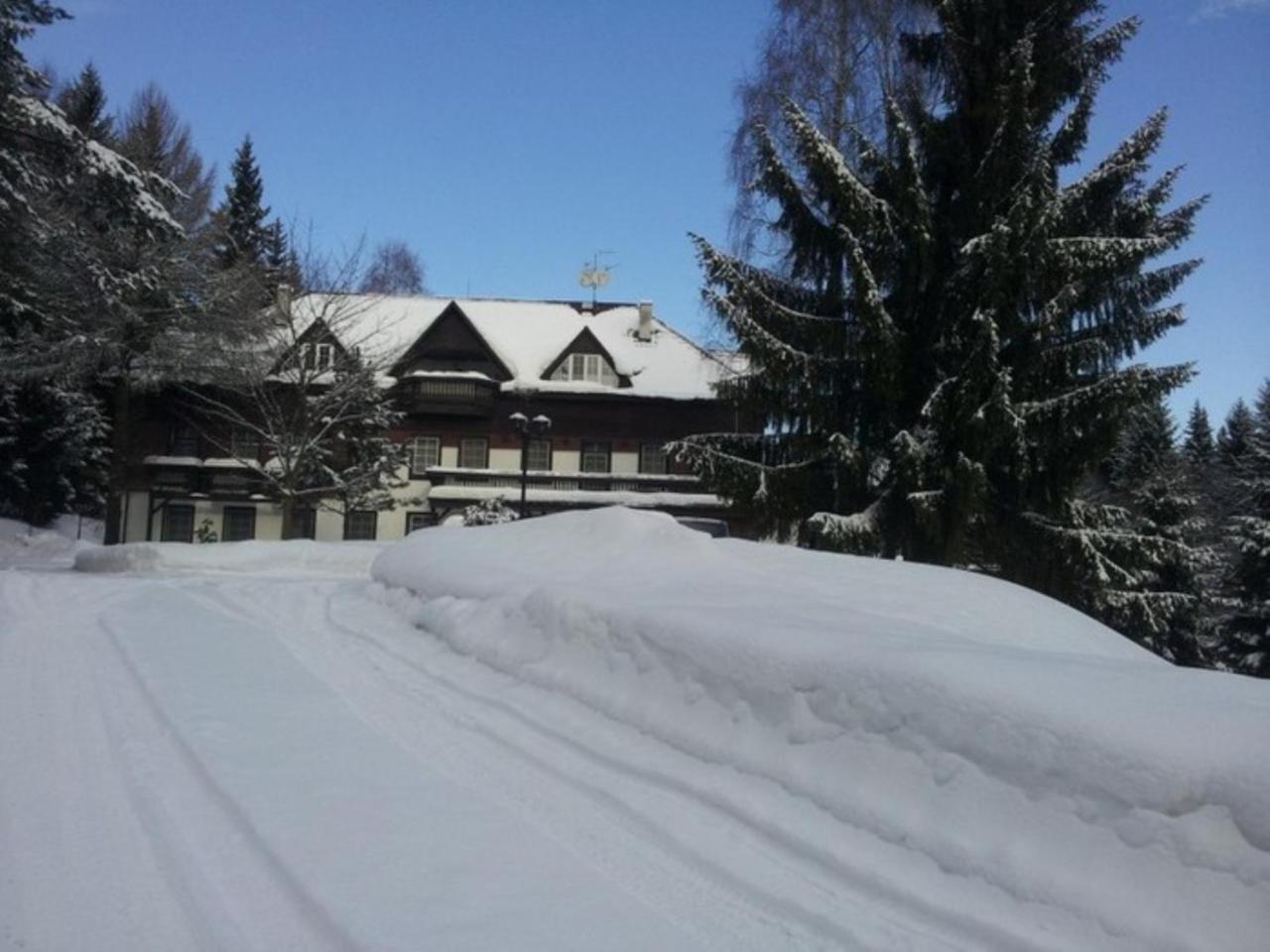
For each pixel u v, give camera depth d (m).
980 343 18.72
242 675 7.97
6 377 29.03
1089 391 19.17
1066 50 21.86
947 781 4.47
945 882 4.11
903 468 19.66
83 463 38.12
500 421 42.38
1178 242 21.19
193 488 40.88
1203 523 38.41
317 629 10.62
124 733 6.20
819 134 20.55
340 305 31.25
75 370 28.88
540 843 4.66
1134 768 3.90
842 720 5.09
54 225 26.34
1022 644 8.02
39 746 5.87
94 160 22.77
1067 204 20.42
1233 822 3.61
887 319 19.70
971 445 19.22
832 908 4.03
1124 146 20.86
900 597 8.66
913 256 20.72
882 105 22.91
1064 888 3.81
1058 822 4.03
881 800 4.62
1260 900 3.42
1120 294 20.47
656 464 42.78
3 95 21.41
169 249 28.84
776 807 4.91
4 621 10.34
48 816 4.78
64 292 28.09
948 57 22.27
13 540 31.72
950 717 4.61
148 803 4.97
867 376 20.59
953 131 22.03
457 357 42.16
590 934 3.76
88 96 37.69
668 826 4.84
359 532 41.97
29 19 21.58
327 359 31.89
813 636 5.72
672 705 6.12
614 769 5.70
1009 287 19.55
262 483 36.97
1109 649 8.55
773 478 21.05
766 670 5.63
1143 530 35.16
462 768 5.79
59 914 3.80
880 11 22.92
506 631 8.23
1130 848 3.79
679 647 6.35
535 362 43.75
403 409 41.28
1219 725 3.95
